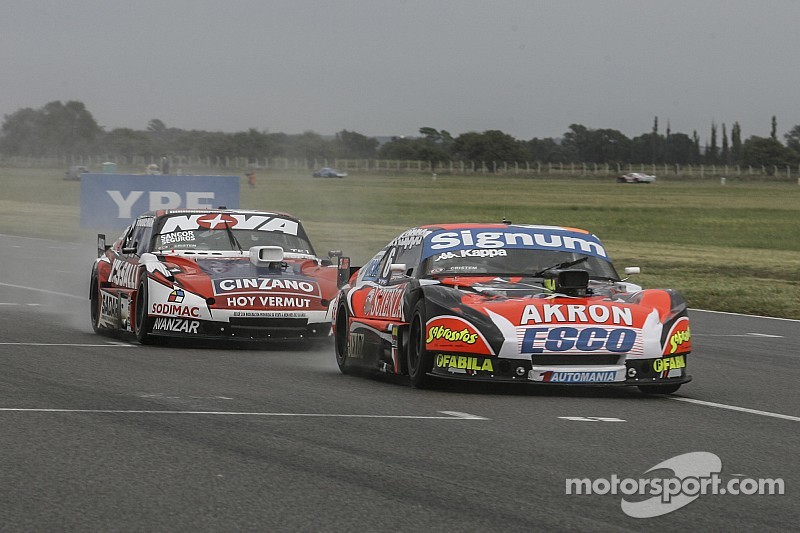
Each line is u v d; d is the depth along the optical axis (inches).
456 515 501.0
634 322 849.5
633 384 842.8
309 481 559.2
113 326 1222.9
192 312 1117.1
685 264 2618.1
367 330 969.5
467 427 716.7
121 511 498.3
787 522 505.4
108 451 620.4
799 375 1035.9
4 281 1934.1
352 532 472.1
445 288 877.2
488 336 831.1
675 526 494.9
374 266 1050.1
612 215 5012.3
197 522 483.2
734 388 941.2
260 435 674.8
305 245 1272.1
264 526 478.6
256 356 1099.3
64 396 810.2
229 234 1253.1
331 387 892.6
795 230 4239.7
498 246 964.0
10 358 1020.5
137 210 3061.0
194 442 650.2
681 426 741.9
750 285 2127.2
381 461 608.7
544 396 864.3
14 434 662.5
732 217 5059.1
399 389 888.3
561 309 850.1
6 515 488.1
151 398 810.2
